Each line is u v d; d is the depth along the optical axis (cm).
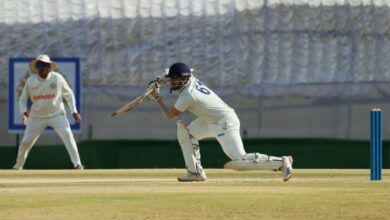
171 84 3672
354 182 3844
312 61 6538
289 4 6531
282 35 6525
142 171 5372
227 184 3678
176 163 6588
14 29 6538
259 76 6531
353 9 6538
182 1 6544
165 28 6531
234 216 2459
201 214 2498
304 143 6569
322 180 4053
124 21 6550
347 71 6544
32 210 2600
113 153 6569
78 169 5381
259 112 6544
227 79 6512
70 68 6488
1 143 6519
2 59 6525
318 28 6538
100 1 6581
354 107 6556
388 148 6538
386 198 2902
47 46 6538
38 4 6569
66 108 6425
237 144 3672
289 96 6544
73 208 2644
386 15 6544
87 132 6550
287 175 3691
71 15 6569
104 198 2945
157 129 6594
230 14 6512
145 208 2638
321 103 6544
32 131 5309
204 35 6512
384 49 6544
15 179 4412
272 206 2678
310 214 2503
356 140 6562
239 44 6519
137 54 6544
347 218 2431
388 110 6538
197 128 3806
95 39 6544
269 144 6550
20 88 6438
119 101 6562
